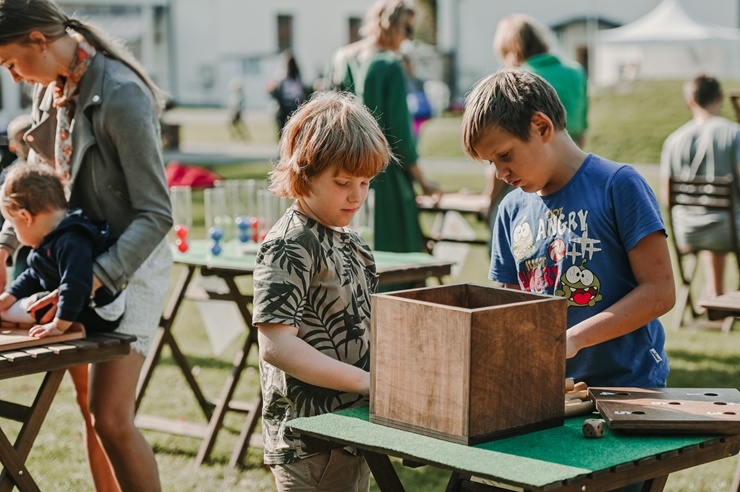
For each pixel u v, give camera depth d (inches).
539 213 111.6
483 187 603.5
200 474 185.5
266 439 106.0
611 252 107.0
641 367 109.0
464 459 78.5
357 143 98.2
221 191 221.6
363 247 108.5
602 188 107.0
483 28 1304.1
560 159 108.2
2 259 145.3
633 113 859.4
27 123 170.9
